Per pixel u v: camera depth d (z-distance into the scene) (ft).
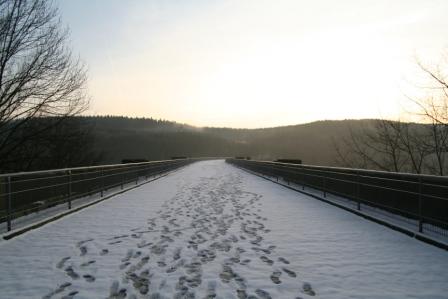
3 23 54.75
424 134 51.96
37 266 18.93
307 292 15.52
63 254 21.11
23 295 15.24
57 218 31.89
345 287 16.06
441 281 16.80
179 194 52.21
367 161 67.97
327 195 46.09
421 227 24.94
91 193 43.73
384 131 59.62
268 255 20.92
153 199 46.52
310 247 22.65
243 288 15.94
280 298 14.87
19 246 22.88
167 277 17.21
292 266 18.93
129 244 23.32
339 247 22.62
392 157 61.72
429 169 55.88
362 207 36.60
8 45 55.52
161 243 23.58
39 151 69.21
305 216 33.68
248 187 62.90
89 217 33.24
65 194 35.88
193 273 17.81
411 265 19.08
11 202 26.50
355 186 36.86
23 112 59.26
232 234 26.18
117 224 29.91
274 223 30.32
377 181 32.48
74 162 99.76
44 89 60.34
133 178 67.46
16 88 57.06
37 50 58.44
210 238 24.95
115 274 17.62
